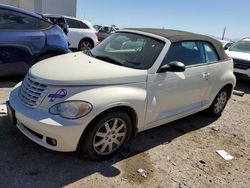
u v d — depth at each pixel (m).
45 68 3.63
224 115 5.99
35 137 3.35
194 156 4.11
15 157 3.47
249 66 8.82
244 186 3.60
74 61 3.91
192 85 4.52
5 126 4.15
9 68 5.95
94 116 3.21
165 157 3.96
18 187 2.99
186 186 3.40
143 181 3.36
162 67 3.93
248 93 8.30
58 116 3.14
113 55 4.19
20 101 3.51
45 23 6.50
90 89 3.30
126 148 4.01
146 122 3.91
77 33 12.20
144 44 4.23
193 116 5.65
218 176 3.72
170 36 4.35
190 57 4.55
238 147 4.62
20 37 5.93
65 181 3.17
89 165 3.50
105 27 22.97
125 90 3.52
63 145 3.20
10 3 21.20
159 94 3.96
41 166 3.38
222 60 5.29
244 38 10.62
